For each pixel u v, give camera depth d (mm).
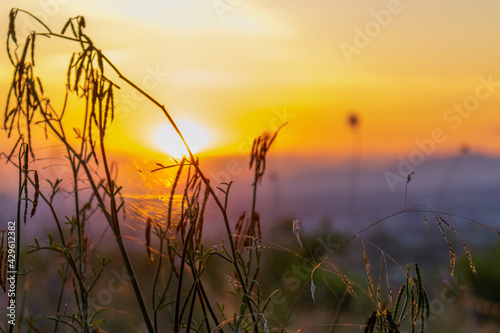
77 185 1708
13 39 1559
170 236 1825
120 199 1855
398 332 1886
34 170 1716
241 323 1992
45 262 5215
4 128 1588
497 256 10375
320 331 5734
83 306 1763
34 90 1560
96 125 1580
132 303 5438
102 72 1566
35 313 4398
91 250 1935
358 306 6660
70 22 1574
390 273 8555
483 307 7590
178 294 1779
